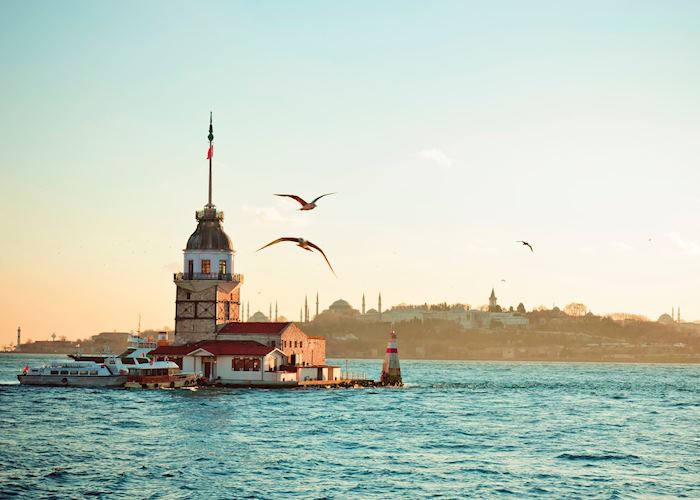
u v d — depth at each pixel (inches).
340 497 2785.4
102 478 2992.1
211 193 7568.9
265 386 7042.3
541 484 3021.7
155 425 4355.3
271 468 3223.4
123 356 7209.6
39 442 3740.2
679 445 3966.5
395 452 3639.3
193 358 7155.5
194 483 2942.9
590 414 5457.7
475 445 3878.0
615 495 2869.1
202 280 7342.5
